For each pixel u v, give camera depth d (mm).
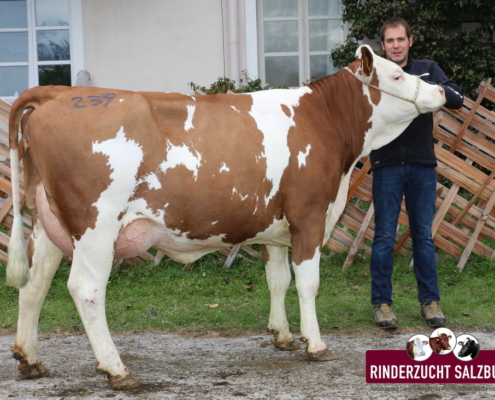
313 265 3840
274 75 11117
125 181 3293
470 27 10500
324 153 3832
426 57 10242
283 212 3754
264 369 3771
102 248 3326
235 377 3625
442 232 6457
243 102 3723
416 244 4828
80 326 4840
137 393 3357
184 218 3480
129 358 4047
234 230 3654
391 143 4703
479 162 6250
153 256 6562
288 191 3717
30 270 3605
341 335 4508
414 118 4402
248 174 3553
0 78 10594
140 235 3465
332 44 11055
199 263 6547
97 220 3293
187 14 10305
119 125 3297
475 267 6391
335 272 6312
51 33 10516
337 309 5133
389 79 4055
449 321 4773
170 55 10375
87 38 10352
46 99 3426
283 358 4008
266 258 4184
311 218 3797
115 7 10273
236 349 4238
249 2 10359
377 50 10555
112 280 6086
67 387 3480
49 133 3262
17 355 3609
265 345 4316
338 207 4168
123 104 3342
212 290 5816
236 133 3568
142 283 6066
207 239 3641
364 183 6430
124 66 10391
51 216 3488
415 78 4125
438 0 10148
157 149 3359
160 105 3443
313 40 11047
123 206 3336
